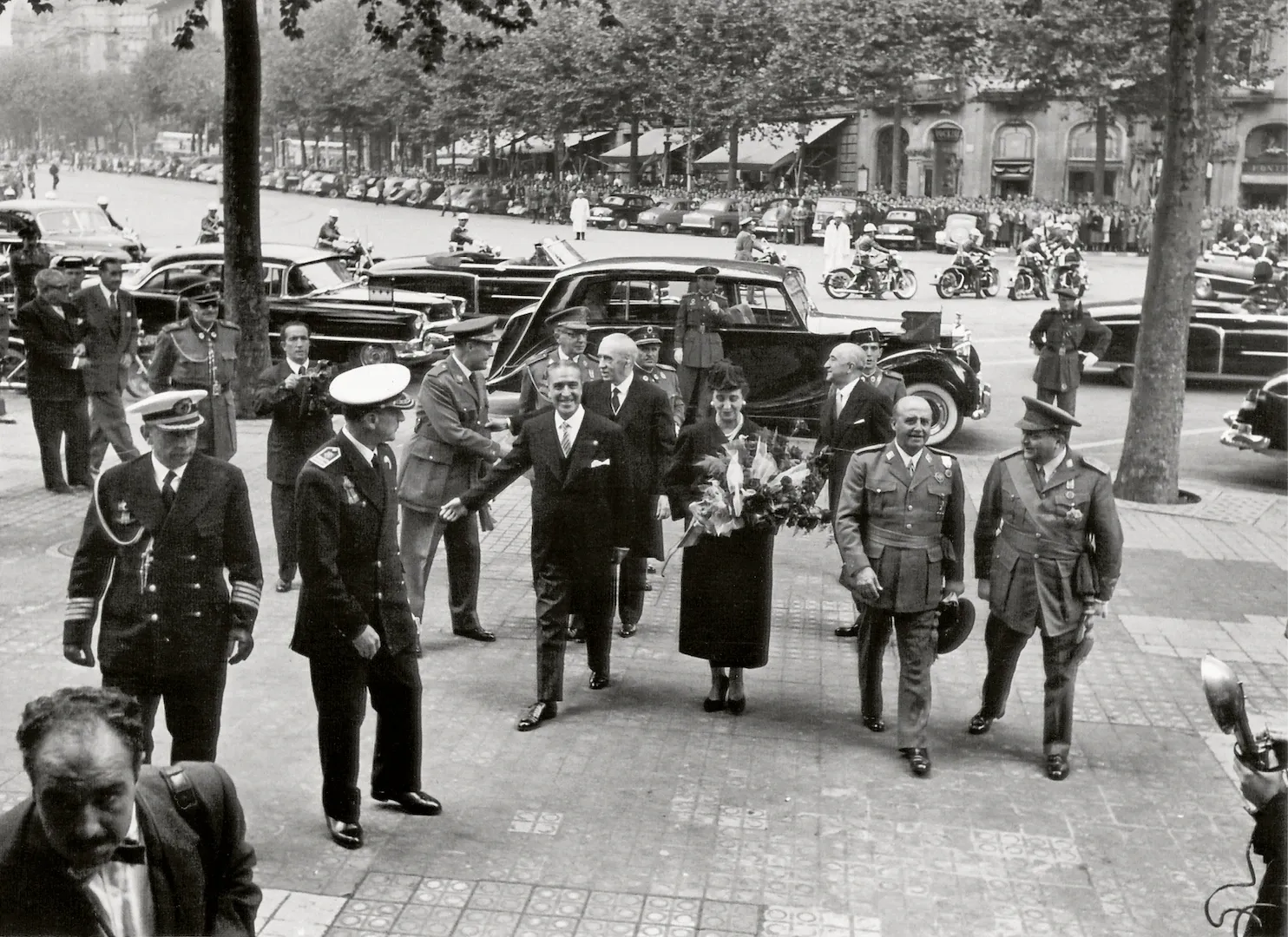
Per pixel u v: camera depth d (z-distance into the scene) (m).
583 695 7.57
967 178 57.69
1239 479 14.52
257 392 8.84
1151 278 12.96
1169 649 8.77
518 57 55.91
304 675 7.64
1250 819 6.20
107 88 118.12
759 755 6.77
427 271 20.05
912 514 6.60
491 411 16.97
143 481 5.13
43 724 2.52
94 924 2.62
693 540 7.16
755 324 14.55
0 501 11.66
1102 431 16.64
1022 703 7.75
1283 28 46.06
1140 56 43.66
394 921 5.01
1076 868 5.66
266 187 73.94
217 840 2.92
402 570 5.71
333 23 70.12
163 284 18.08
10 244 23.47
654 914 5.13
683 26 51.56
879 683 7.13
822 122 60.41
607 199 51.56
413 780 5.93
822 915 5.17
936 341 15.06
